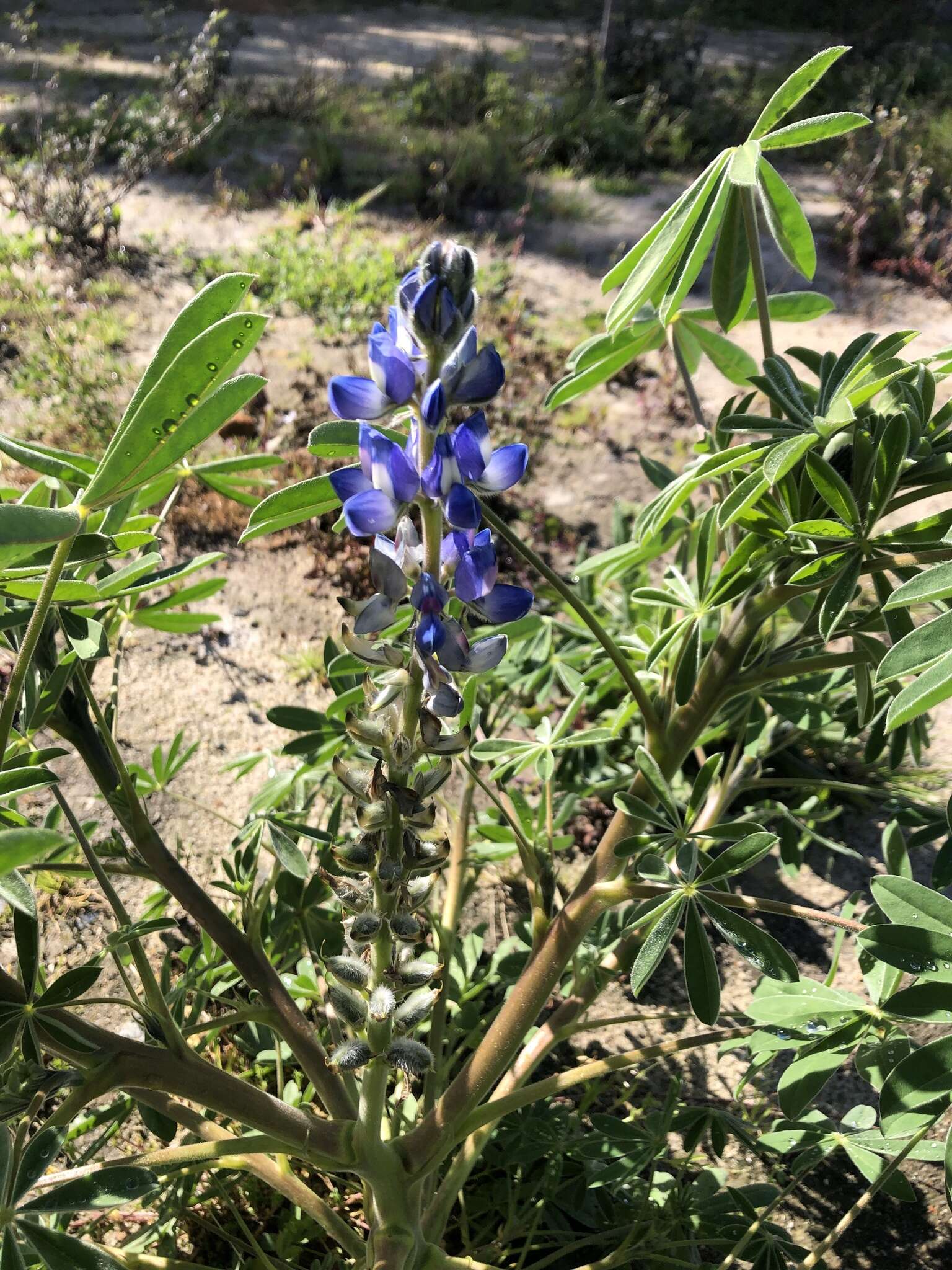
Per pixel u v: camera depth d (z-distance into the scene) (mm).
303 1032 332
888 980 324
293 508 304
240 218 1466
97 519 301
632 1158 383
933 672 241
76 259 1246
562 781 598
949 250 1427
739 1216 382
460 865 458
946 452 308
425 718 237
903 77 2186
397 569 225
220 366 217
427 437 222
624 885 312
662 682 456
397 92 2061
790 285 1397
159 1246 388
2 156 1559
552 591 674
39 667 307
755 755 511
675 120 2010
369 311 1186
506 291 1285
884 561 301
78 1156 417
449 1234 417
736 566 329
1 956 500
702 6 2883
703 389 1076
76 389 986
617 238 1522
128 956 506
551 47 2652
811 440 291
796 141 309
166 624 417
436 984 389
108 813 578
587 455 952
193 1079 280
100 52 2242
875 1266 423
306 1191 333
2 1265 233
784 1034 363
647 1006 521
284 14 2844
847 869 600
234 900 527
